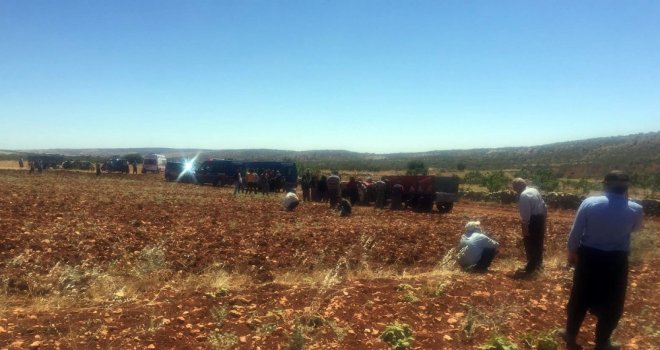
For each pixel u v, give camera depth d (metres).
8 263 9.74
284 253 12.55
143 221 17.77
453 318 7.17
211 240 13.91
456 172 97.75
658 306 8.12
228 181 46.84
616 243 6.23
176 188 39.94
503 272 10.87
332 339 6.24
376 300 7.83
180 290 8.55
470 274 10.36
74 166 73.44
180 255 11.67
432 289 8.45
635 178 44.38
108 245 12.47
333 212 24.00
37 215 17.98
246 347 5.89
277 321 6.71
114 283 8.84
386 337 6.25
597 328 6.44
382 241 14.80
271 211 23.44
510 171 91.81
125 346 5.78
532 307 7.90
